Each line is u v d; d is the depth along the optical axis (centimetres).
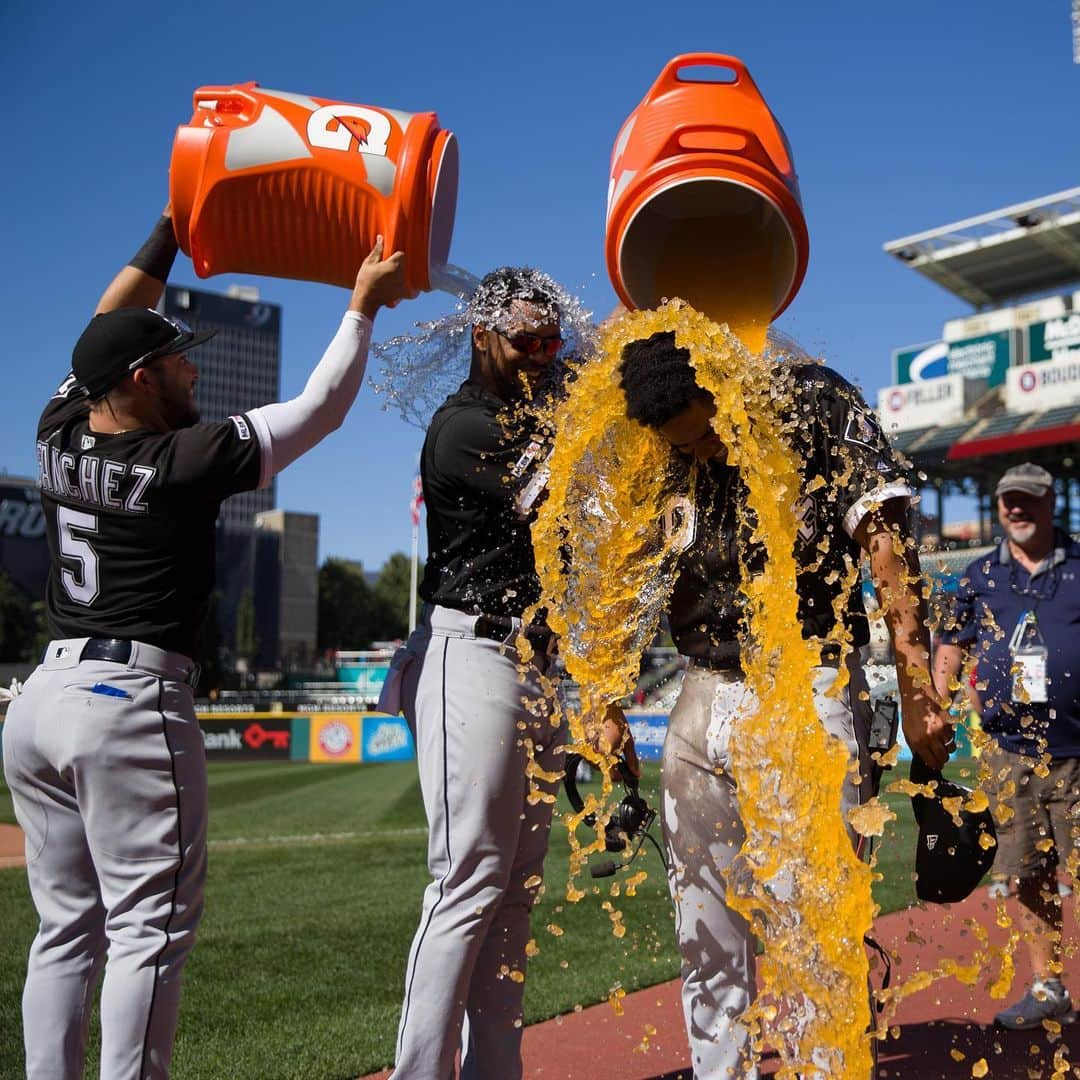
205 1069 292
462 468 225
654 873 631
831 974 196
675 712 225
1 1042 320
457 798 220
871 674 220
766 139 204
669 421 203
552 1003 345
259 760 2464
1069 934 373
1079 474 3812
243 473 212
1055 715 325
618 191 209
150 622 210
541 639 230
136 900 203
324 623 8200
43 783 212
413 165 220
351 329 223
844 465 202
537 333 229
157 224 259
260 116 223
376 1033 326
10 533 6316
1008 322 4009
